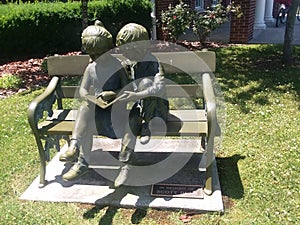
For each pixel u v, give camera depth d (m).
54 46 8.73
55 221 2.52
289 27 6.29
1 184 2.96
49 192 2.82
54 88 3.07
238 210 2.57
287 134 3.72
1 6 8.77
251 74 5.90
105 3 8.80
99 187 2.87
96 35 2.50
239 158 3.29
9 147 3.62
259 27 10.99
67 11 8.59
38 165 3.26
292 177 2.93
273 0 12.80
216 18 8.16
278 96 4.82
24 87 5.86
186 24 8.16
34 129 2.72
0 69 7.03
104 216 2.56
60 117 3.05
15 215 2.58
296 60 6.75
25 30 8.22
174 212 2.57
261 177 2.96
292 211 2.53
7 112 4.63
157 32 9.42
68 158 2.61
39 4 9.13
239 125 3.98
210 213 2.54
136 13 9.09
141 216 2.55
